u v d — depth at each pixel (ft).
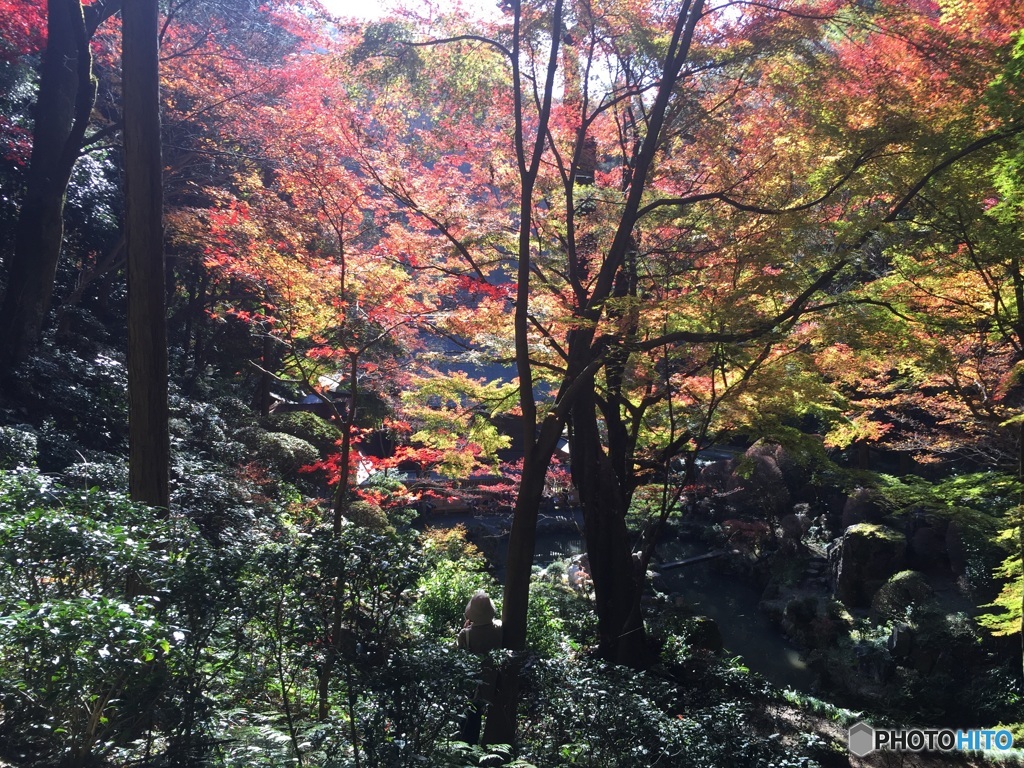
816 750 26.30
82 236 48.29
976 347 33.19
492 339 28.76
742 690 33.60
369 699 11.32
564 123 32.01
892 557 55.52
